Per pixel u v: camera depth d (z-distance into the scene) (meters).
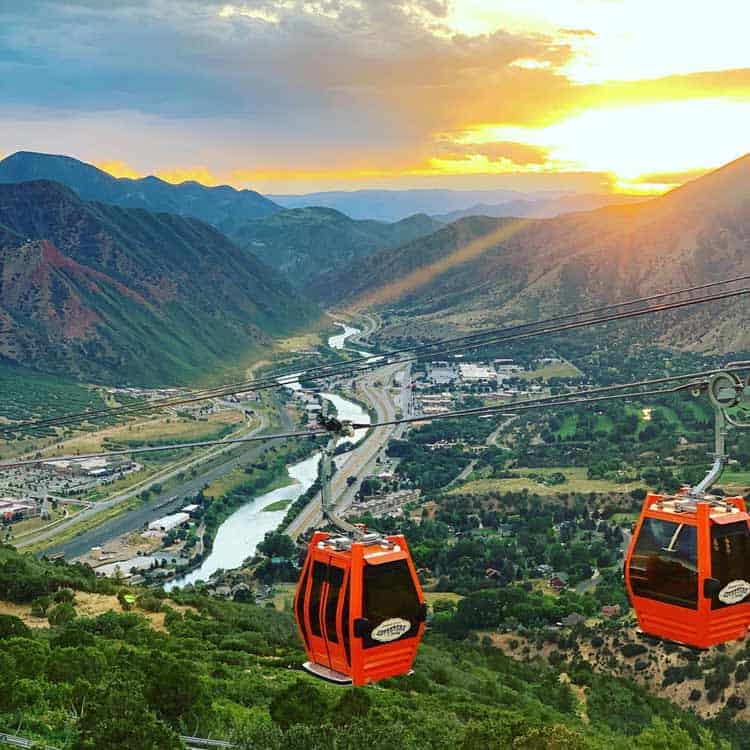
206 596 129.12
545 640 124.88
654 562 25.34
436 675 91.81
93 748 41.91
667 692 105.06
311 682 72.81
